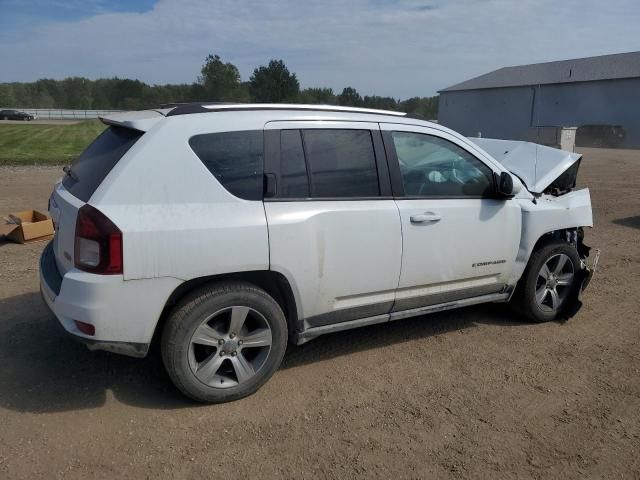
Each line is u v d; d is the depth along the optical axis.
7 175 14.46
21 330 4.46
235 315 3.43
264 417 3.39
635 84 43.62
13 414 3.32
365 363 4.15
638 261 7.14
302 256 3.54
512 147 5.82
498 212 4.43
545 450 3.16
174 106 3.71
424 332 4.77
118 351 3.22
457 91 59.59
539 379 3.98
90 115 74.69
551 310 5.02
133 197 3.15
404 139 4.07
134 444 3.09
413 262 4.03
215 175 3.35
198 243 3.22
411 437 3.24
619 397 3.75
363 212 3.76
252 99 62.88
